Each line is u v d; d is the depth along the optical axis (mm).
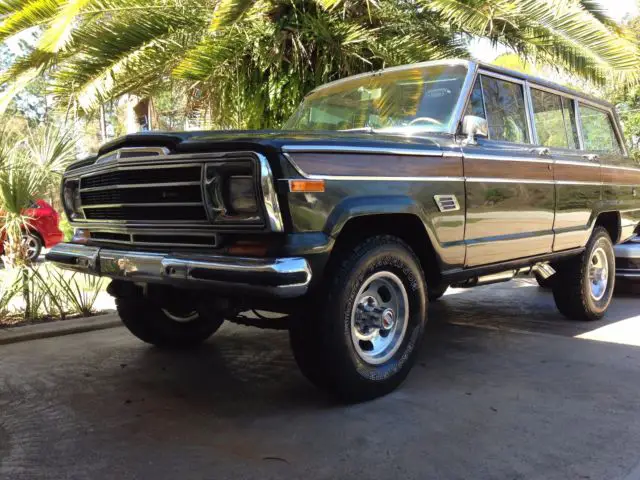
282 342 5004
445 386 3840
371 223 3568
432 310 6461
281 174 2930
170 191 3248
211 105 8039
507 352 4691
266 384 3896
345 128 4660
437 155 3781
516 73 4816
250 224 2959
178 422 3262
